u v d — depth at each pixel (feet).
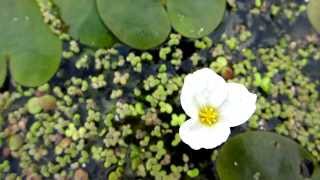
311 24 0.53
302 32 0.53
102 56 0.50
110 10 0.48
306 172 0.46
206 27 0.49
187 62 0.51
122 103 0.50
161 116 0.49
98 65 0.50
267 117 0.50
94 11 0.48
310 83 0.52
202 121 0.46
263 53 0.52
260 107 0.50
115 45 0.50
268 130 0.50
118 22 0.48
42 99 0.49
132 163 0.48
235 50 0.52
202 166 0.48
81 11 0.49
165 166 0.48
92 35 0.49
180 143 0.49
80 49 0.50
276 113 0.50
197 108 0.46
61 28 0.49
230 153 0.46
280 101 0.51
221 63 0.51
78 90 0.50
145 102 0.50
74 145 0.48
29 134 0.48
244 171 0.45
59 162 0.48
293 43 0.53
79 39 0.49
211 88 0.46
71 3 0.49
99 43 0.49
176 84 0.50
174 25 0.49
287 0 0.54
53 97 0.49
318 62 0.53
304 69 0.52
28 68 0.47
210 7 0.49
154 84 0.50
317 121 0.50
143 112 0.49
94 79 0.50
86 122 0.49
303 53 0.52
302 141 0.50
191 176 0.48
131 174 0.48
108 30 0.49
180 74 0.51
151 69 0.51
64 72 0.50
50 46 0.48
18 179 0.47
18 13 0.47
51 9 0.49
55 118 0.49
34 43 0.47
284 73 0.52
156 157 0.48
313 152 0.49
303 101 0.51
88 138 0.48
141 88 0.50
